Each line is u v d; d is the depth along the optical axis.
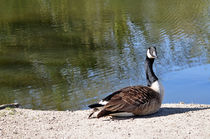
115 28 21.17
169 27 20.66
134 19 23.08
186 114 7.49
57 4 30.22
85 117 7.68
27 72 14.30
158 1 29.19
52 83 12.87
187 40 17.83
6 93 12.11
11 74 14.09
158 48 16.77
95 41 18.78
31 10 27.78
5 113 8.05
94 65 14.80
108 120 7.32
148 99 7.29
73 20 23.83
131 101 7.18
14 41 19.41
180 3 27.91
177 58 15.06
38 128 6.96
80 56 16.27
